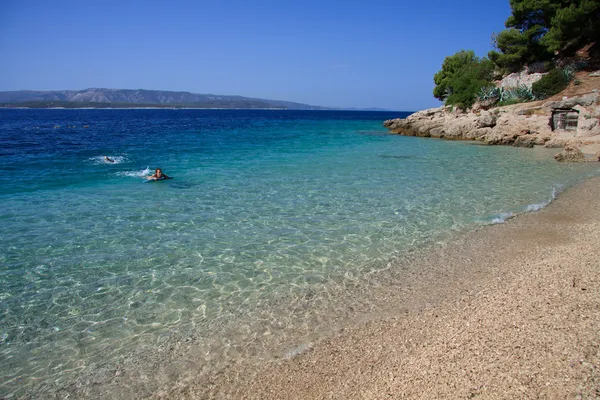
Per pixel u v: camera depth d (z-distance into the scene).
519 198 14.36
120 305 7.14
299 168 21.53
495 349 4.94
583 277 6.82
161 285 7.88
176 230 11.07
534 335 5.07
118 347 5.96
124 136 43.44
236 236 10.62
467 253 9.38
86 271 8.47
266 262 8.98
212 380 5.23
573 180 17.41
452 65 61.31
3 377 5.33
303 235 10.71
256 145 34.09
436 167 21.73
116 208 13.24
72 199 14.42
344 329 6.31
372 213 12.73
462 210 12.95
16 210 12.88
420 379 4.69
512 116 37.41
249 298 7.38
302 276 8.28
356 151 29.66
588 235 9.93
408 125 47.41
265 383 5.12
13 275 8.25
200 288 7.76
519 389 4.06
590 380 3.98
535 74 45.62
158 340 6.12
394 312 6.78
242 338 6.14
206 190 16.00
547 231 10.68
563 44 45.31
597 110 31.41
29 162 22.95
